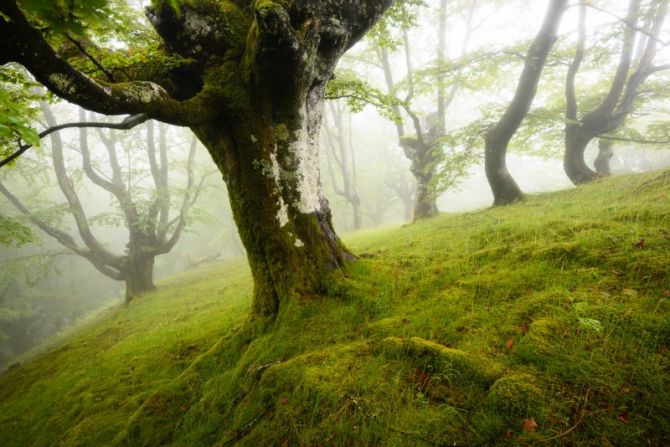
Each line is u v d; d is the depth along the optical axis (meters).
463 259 4.31
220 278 13.20
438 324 3.03
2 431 4.75
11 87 3.91
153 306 10.86
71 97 2.40
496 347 2.49
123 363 5.41
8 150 4.27
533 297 2.91
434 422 2.02
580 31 10.21
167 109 3.17
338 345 3.18
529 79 8.82
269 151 4.07
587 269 3.07
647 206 4.36
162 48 4.36
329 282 4.08
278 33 3.21
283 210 4.13
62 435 3.84
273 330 3.88
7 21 1.88
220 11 3.92
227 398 3.13
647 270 2.72
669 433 1.59
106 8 1.17
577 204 6.49
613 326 2.28
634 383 1.88
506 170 10.04
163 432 3.11
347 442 2.12
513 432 1.81
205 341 4.98
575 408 1.83
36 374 7.32
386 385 2.40
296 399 2.57
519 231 4.94
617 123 11.62
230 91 3.87
